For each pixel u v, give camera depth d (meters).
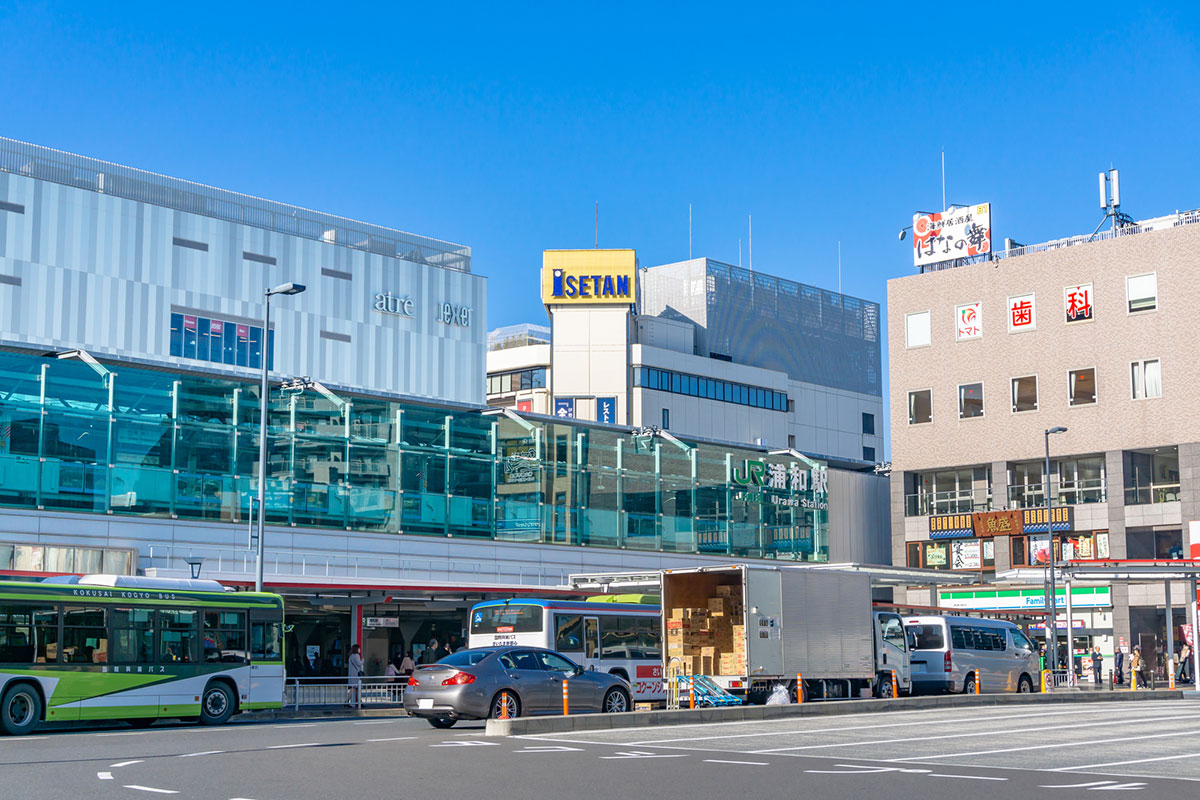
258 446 43.03
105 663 25.88
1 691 24.20
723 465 58.53
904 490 68.50
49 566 37.56
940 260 69.75
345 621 42.75
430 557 46.81
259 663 28.73
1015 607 60.53
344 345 93.31
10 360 37.97
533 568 49.94
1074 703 36.41
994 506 65.12
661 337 100.19
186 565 40.56
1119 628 59.78
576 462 52.47
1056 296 64.44
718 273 105.88
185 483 41.09
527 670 25.33
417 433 47.50
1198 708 33.00
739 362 105.69
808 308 113.19
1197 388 59.19
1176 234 60.75
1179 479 59.88
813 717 27.89
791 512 61.69
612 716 24.31
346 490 45.03
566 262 96.44
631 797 13.87
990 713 29.77
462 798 13.68
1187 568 45.28
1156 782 15.44
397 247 99.62
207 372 42.25
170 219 85.00
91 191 81.50
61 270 79.19
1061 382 63.69
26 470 37.66
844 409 114.12
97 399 39.53
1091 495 62.59
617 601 35.94
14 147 80.00
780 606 30.59
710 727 24.62
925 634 37.41
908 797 13.96
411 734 23.64
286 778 15.63
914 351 69.12
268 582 37.44
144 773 16.31
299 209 93.69
